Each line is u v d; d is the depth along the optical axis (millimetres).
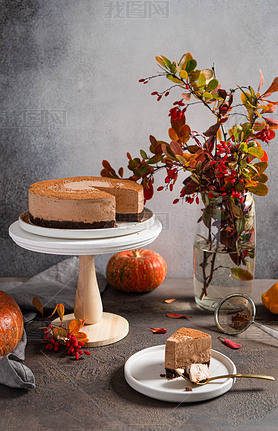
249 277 1273
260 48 1461
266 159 1243
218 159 1186
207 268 1288
